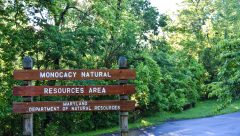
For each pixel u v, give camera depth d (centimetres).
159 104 4062
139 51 4031
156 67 3947
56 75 1005
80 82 2644
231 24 5609
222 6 5959
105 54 3466
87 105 1008
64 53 2636
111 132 3127
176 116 4262
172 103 4412
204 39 5953
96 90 1013
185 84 4856
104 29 2936
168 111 4622
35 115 2542
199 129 3130
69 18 3083
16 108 986
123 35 3516
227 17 5784
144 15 4556
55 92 1002
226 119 3784
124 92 1020
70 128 3017
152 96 3984
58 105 998
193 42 5834
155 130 3189
